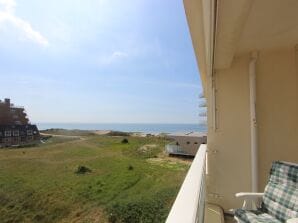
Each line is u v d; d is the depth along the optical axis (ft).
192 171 5.02
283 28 7.48
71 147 98.84
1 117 99.66
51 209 49.32
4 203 49.39
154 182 59.16
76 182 62.08
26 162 75.36
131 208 45.57
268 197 7.68
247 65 10.11
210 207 9.95
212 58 7.92
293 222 4.91
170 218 2.33
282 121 9.58
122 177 65.51
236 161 10.02
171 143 86.12
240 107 10.07
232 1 4.19
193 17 5.96
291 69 9.55
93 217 46.80
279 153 9.53
